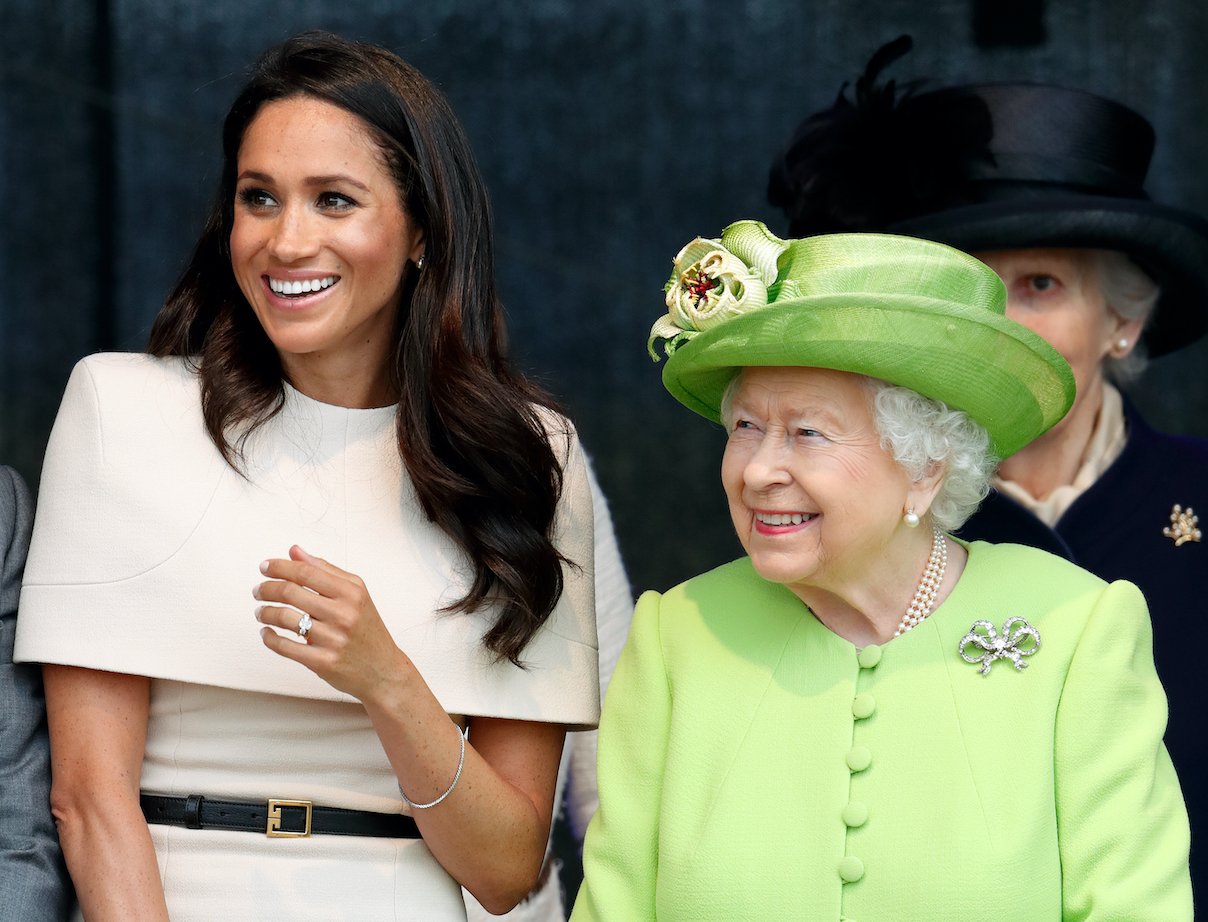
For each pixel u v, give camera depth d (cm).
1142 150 1598
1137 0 2025
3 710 1250
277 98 1269
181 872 1239
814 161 1576
